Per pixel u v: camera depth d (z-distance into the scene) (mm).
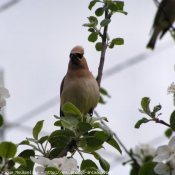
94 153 7395
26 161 6660
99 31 9055
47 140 7176
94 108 10641
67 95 10570
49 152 7191
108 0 8969
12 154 6016
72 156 7305
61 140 7195
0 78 7082
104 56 9141
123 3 9086
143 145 10500
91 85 10422
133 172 10086
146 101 7566
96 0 9070
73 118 7270
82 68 10750
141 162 10414
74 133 7145
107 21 8773
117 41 9172
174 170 6680
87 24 8977
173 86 7578
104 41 9086
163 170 6699
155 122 7504
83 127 7070
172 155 6680
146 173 6996
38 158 6516
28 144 7086
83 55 10906
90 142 7125
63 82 11141
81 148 7387
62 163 6488
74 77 10633
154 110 7527
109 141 7418
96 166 7293
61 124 7496
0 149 5969
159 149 6789
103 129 7277
